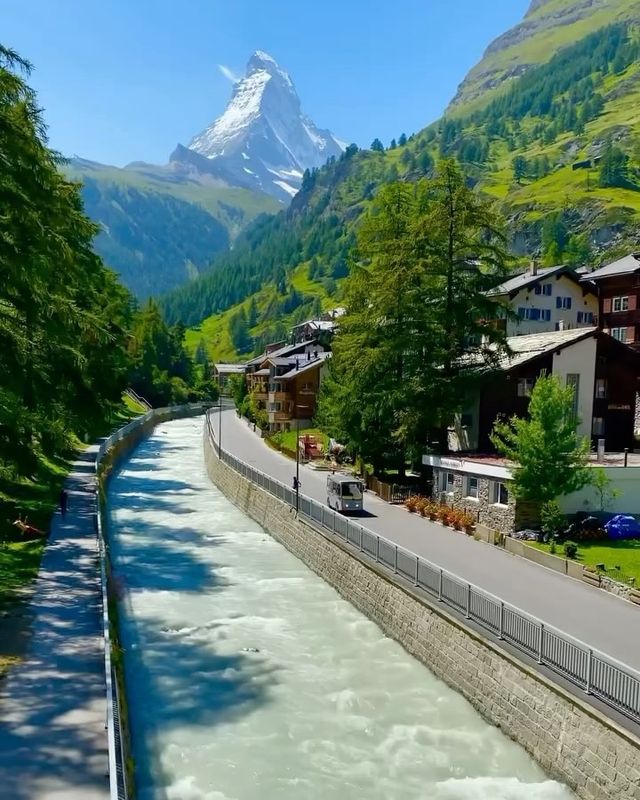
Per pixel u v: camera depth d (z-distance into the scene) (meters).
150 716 17.91
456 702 18.55
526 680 16.14
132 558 32.66
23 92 21.53
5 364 21.81
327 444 61.50
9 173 21.66
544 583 22.75
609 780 13.31
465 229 38.84
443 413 37.38
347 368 43.25
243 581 29.36
